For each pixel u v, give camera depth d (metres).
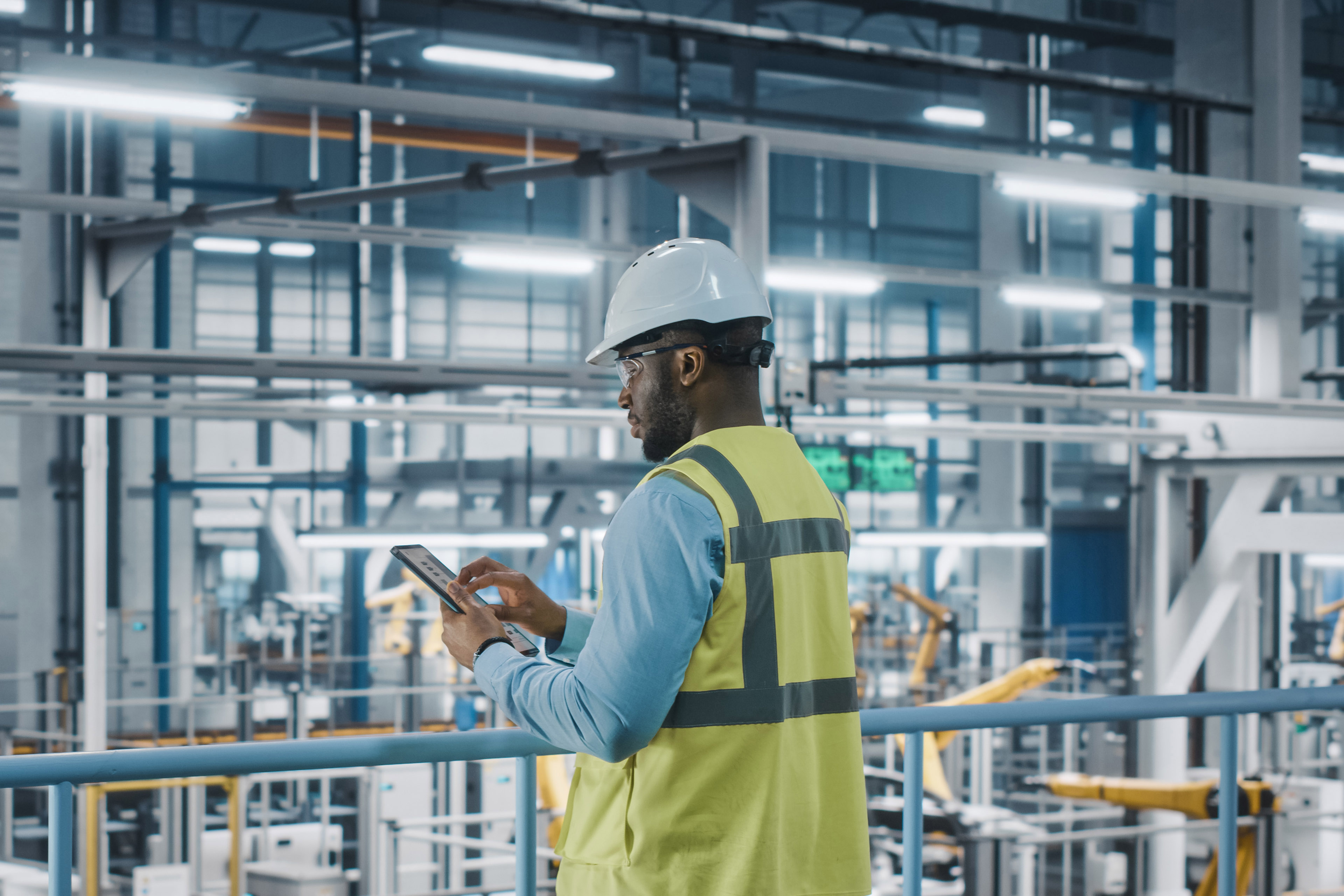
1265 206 12.43
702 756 1.53
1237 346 12.97
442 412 11.60
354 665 19.22
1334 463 10.88
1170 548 12.23
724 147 7.15
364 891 10.17
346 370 8.28
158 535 18.62
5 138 21.64
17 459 20.59
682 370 1.67
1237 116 12.87
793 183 30.38
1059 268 31.17
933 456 23.36
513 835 12.21
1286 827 11.14
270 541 24.17
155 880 9.90
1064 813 10.46
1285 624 13.08
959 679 18.47
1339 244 31.53
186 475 21.48
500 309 29.34
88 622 9.78
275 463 26.16
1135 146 17.19
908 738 2.38
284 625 19.89
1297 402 10.35
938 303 23.95
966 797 15.11
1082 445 30.83
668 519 1.51
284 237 10.21
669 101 20.59
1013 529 18.47
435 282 28.47
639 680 1.46
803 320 30.06
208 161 26.36
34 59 6.40
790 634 1.58
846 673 1.68
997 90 21.67
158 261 18.25
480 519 25.59
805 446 15.12
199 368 7.91
